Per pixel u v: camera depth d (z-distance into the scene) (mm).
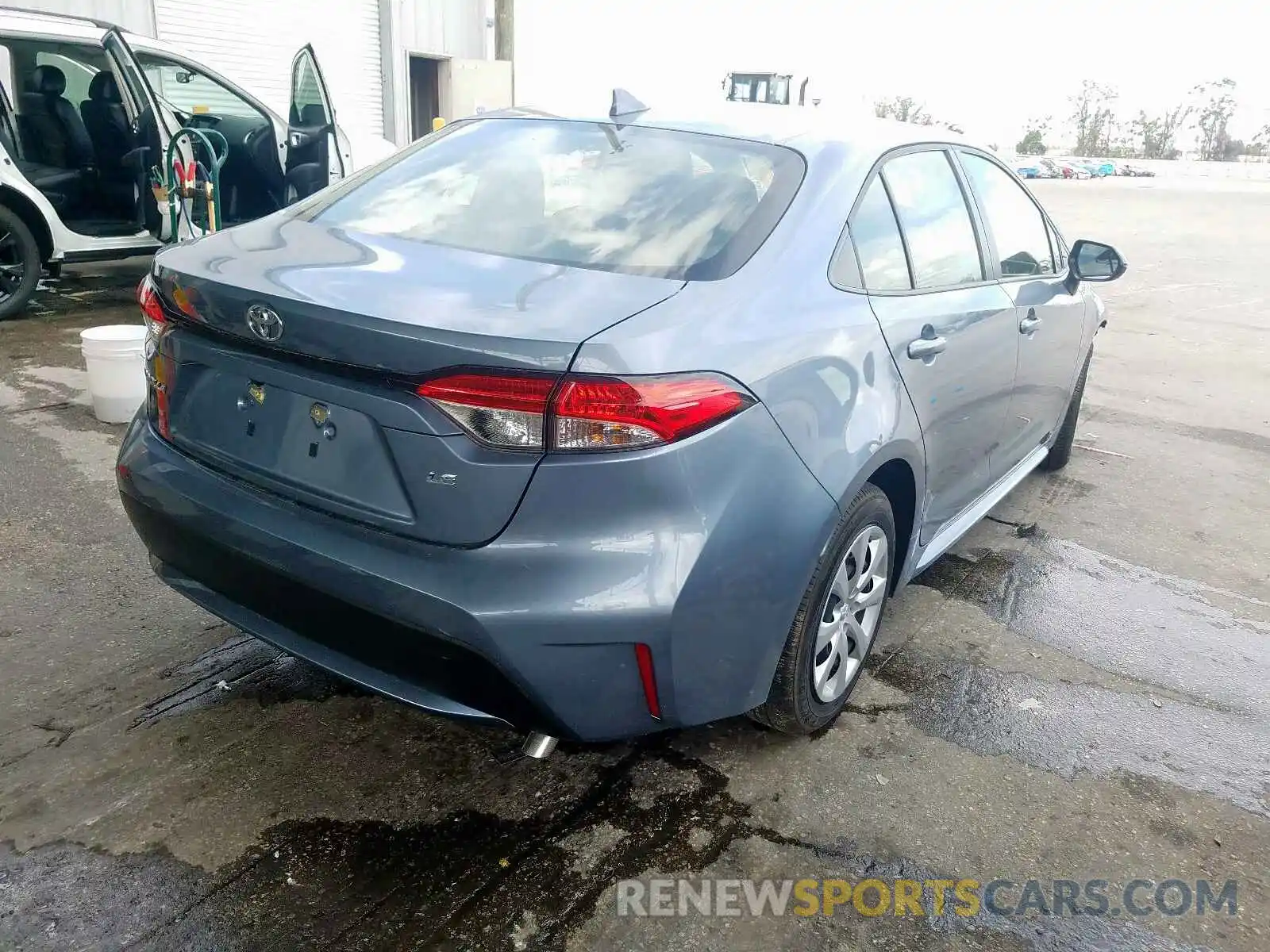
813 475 2174
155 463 2326
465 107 16094
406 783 2398
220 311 2090
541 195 2531
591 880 2139
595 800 2389
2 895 1983
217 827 2207
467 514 1867
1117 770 2652
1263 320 10578
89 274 8266
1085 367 4742
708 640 2031
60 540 3475
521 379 1800
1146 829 2430
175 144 6137
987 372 3158
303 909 2004
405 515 1931
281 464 2098
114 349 4523
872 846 2301
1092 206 29688
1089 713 2914
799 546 2150
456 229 2438
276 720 2598
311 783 2373
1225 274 14602
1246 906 2201
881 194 2729
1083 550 4148
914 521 2861
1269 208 32656
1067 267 4164
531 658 1890
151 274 2396
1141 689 3074
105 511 3732
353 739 2551
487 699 1967
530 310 1926
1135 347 8758
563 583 1866
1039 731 2807
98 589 3176
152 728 2527
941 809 2441
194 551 2238
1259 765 2725
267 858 2133
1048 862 2295
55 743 2439
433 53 15352
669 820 2336
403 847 2189
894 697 2918
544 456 1833
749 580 2057
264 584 2111
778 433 2082
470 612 1856
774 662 2258
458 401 1818
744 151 2623
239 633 2986
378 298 1951
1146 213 27562
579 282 2092
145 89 6223
